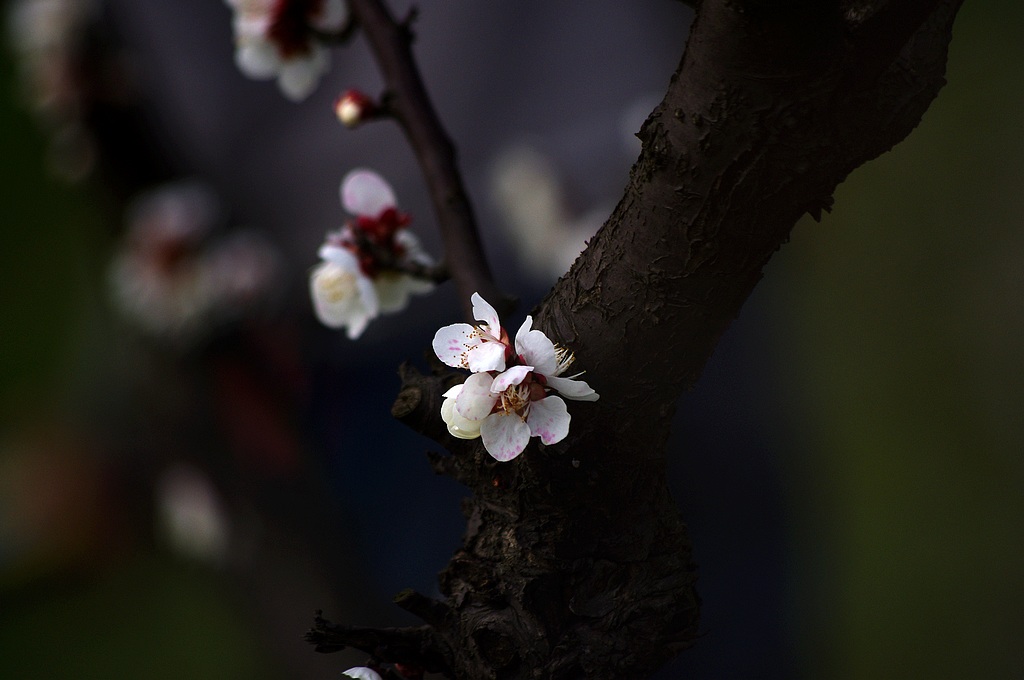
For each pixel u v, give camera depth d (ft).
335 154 5.45
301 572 4.77
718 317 2.53
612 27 5.49
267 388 4.97
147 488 6.22
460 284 2.85
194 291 4.95
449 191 2.89
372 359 5.41
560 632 2.59
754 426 5.46
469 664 2.60
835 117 2.45
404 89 2.95
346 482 5.50
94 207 5.22
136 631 8.68
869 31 2.42
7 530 7.73
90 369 6.34
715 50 2.45
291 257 5.25
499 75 5.61
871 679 7.70
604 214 5.17
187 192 5.07
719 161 2.48
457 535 5.42
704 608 5.22
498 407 2.53
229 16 5.77
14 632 8.79
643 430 2.56
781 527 5.44
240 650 8.38
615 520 2.59
